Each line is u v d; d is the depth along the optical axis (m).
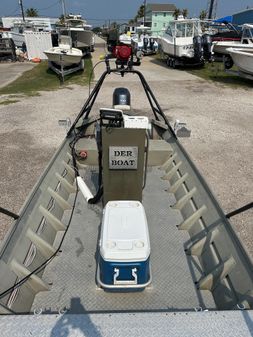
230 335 1.05
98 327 1.08
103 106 7.52
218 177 4.16
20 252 1.72
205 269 1.87
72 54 11.84
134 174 2.00
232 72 11.38
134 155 1.92
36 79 11.93
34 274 1.72
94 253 1.98
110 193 2.07
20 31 22.45
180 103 8.19
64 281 1.77
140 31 23.16
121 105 3.14
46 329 1.07
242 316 1.13
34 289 1.69
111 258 1.45
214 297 1.69
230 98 8.84
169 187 2.81
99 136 2.18
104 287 1.56
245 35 13.33
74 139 3.29
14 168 4.38
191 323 1.10
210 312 1.15
